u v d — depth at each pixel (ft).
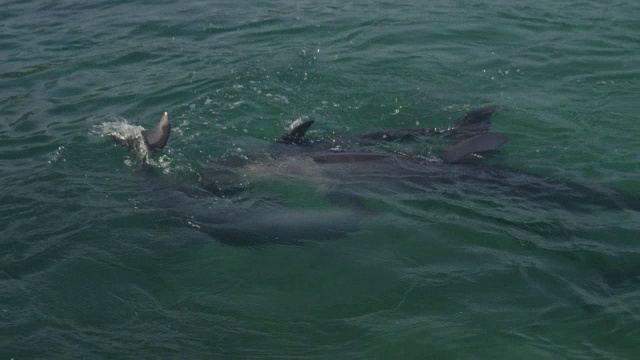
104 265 18.04
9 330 16.85
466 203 19.29
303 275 17.81
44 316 17.11
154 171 20.52
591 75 23.53
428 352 16.44
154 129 21.03
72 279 17.78
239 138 21.65
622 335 16.55
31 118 22.34
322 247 18.35
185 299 17.42
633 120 21.70
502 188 19.69
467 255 18.07
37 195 19.70
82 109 22.70
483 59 24.44
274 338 16.74
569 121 21.74
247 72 24.07
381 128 22.03
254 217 19.17
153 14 27.76
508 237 18.39
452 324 16.83
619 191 19.47
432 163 20.51
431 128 21.86
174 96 23.11
